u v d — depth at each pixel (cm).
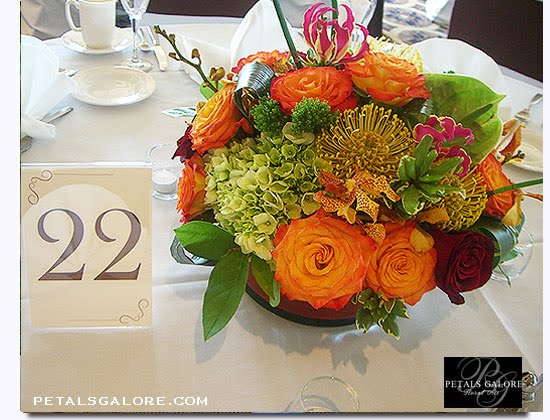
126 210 69
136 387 65
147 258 69
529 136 108
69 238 69
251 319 72
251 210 61
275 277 59
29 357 67
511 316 76
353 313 70
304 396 64
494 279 81
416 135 58
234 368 67
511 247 65
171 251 73
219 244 64
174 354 68
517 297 79
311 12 64
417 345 71
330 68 62
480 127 62
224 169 63
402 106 62
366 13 119
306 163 59
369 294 62
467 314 76
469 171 62
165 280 76
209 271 78
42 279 69
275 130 61
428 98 62
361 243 58
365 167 59
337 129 59
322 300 59
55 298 69
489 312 76
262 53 72
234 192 61
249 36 112
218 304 63
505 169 100
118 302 70
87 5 121
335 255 58
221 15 171
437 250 61
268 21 112
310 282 58
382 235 58
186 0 169
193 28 137
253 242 60
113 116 107
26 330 70
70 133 101
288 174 59
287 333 71
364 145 59
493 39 164
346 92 61
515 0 158
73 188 68
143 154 97
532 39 156
